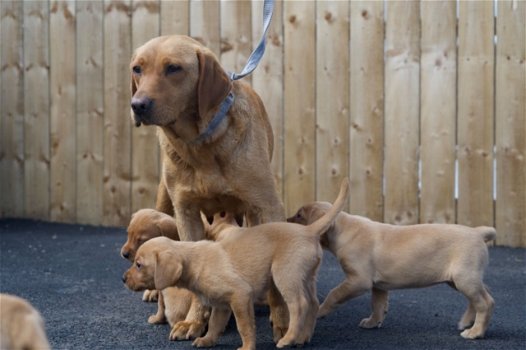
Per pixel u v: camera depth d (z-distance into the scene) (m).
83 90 9.64
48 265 7.68
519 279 7.09
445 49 8.41
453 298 6.49
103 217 9.71
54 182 9.91
